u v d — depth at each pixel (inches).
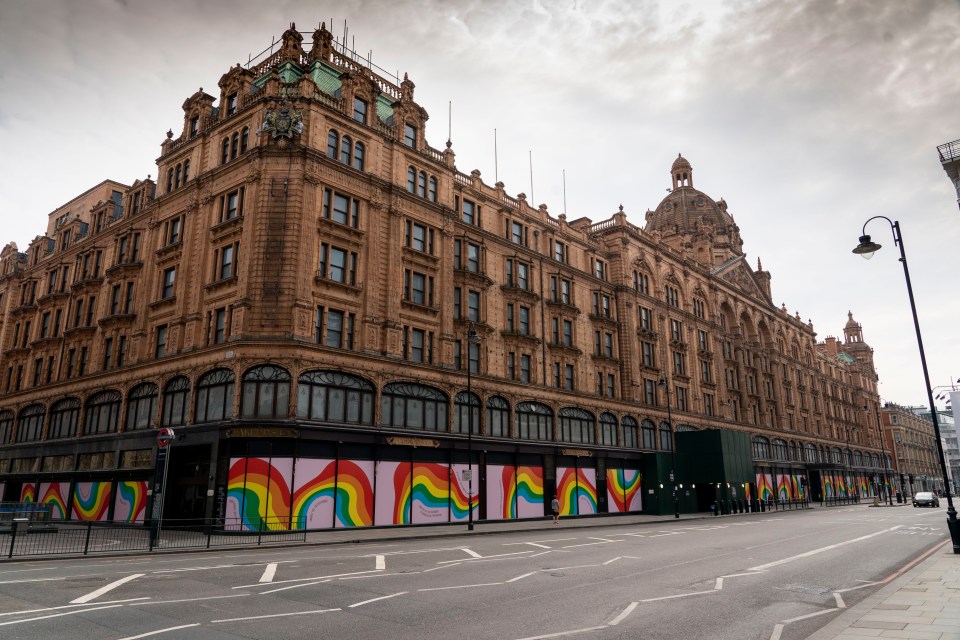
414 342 1584.6
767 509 2541.8
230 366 1305.4
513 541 1144.2
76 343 1838.1
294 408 1279.5
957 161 1456.7
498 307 1855.3
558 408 1945.1
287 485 1245.7
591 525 1587.1
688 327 2687.0
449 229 1724.9
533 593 594.9
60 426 1814.7
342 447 1352.1
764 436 3129.9
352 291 1457.9
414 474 1481.3
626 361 2273.6
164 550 933.8
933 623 449.4
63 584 623.2
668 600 570.9
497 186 1977.1
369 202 1534.2
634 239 2456.9
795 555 924.0
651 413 2324.1
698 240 3171.8
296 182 1395.2
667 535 1289.4
